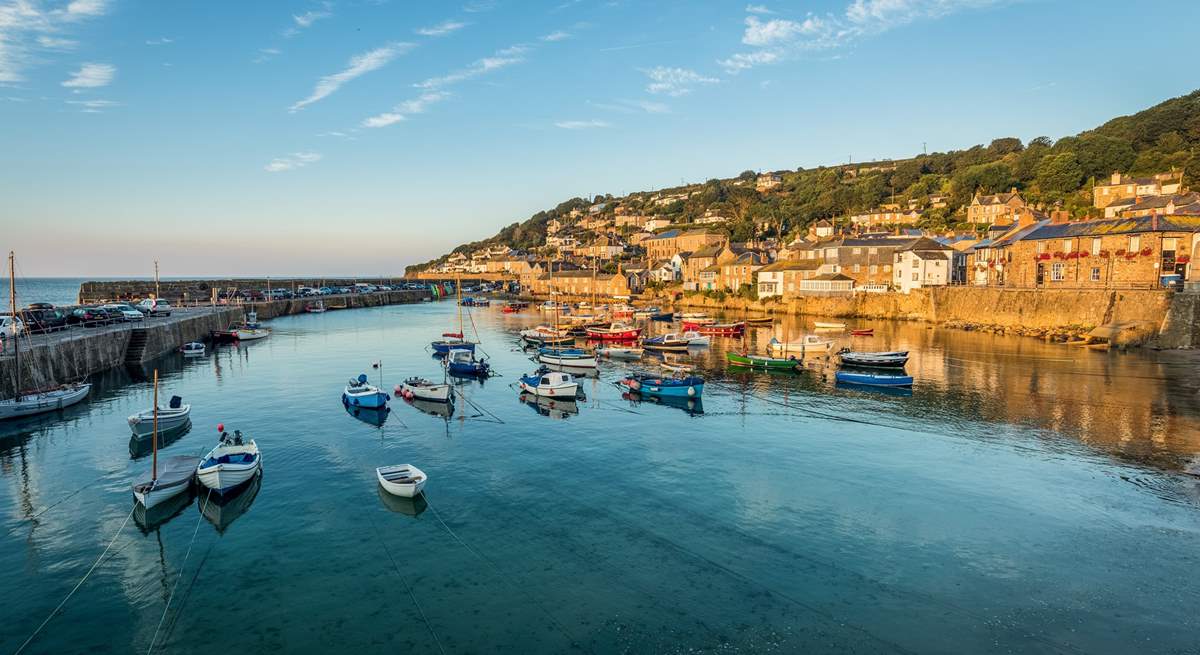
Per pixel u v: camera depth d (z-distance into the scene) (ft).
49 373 162.81
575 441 122.72
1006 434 124.57
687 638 60.59
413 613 65.10
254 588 69.97
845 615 64.08
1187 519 85.30
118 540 81.00
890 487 97.25
